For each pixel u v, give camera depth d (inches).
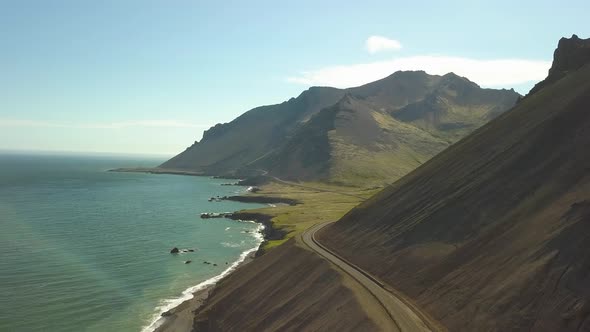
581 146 2167.8
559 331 1312.7
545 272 1519.4
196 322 2509.8
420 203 2802.7
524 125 2829.7
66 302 2755.9
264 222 6043.3
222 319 2470.5
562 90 2945.4
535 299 1455.5
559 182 2031.3
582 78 2869.1
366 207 3378.4
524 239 1791.3
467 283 1769.2
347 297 1982.0
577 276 1428.4
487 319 1515.7
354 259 2605.8
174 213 6850.4
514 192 2206.0
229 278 3083.2
